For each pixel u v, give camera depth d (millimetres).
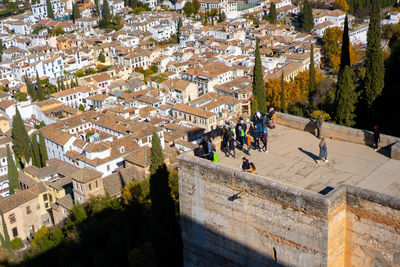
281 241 18125
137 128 125188
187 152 22266
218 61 192250
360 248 17438
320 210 16547
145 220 74188
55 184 103188
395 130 64188
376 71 66000
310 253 17328
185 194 21656
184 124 140000
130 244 69375
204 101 148875
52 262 74625
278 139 25234
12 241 94438
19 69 190000
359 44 198625
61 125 135750
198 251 21953
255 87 80375
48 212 105938
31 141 130875
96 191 93000
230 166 21375
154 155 57781
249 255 19578
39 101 169625
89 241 73625
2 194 117375
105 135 122625
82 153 119375
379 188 18812
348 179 19812
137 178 99000
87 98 169625
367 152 22484
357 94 71438
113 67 194750
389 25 130000
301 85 139250
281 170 21281
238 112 147500
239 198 19172
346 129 23906
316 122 25203
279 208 17812
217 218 20469
